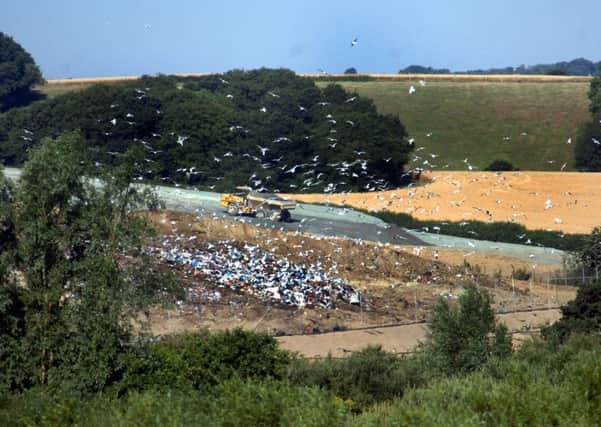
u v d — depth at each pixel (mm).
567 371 98938
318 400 85875
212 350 107938
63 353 101938
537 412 82250
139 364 102688
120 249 106938
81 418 87375
